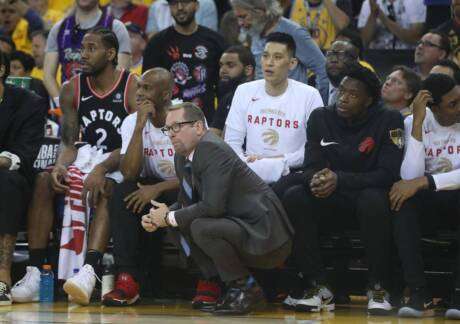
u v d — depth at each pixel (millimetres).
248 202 16875
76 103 19969
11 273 20281
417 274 16781
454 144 17766
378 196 16922
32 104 19344
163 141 18781
